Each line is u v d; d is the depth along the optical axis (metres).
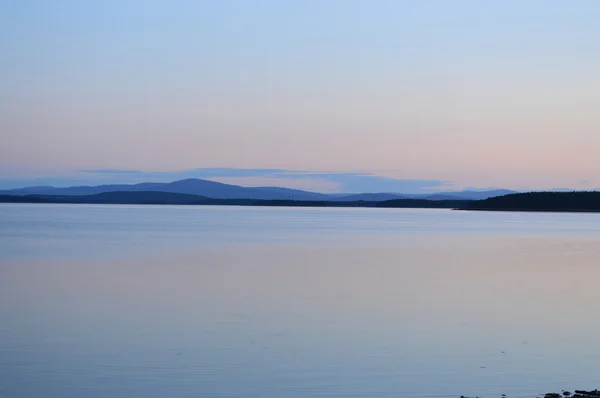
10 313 23.73
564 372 16.56
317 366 17.02
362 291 29.44
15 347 18.70
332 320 22.62
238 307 25.12
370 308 25.02
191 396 14.80
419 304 25.97
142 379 15.91
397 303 26.17
